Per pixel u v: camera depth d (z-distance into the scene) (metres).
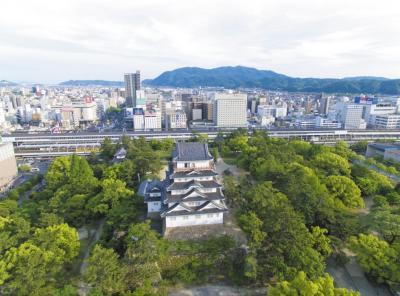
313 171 83.12
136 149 106.19
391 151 116.19
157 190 65.81
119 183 75.25
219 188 63.50
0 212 70.00
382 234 55.50
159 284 47.62
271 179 77.19
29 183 106.88
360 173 88.81
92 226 70.75
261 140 119.56
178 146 64.44
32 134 180.62
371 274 48.53
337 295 36.59
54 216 62.78
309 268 43.88
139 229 50.88
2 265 44.78
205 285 49.00
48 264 47.31
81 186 79.12
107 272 40.66
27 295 41.97
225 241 53.78
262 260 46.69
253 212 57.06
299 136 198.50
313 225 60.06
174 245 54.03
